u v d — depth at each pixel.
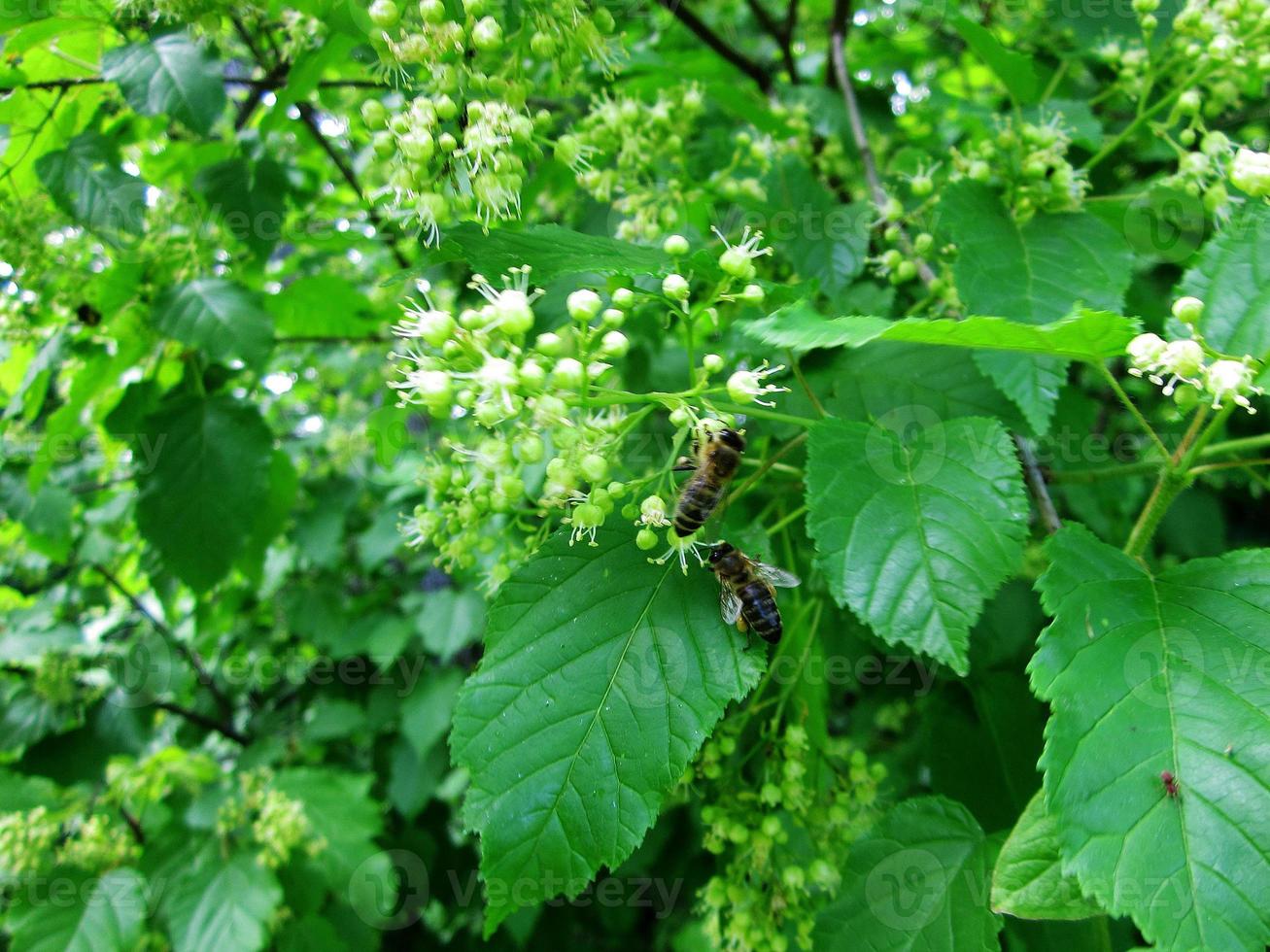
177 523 0.17
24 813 0.21
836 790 0.13
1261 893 0.08
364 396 0.30
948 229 0.13
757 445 0.14
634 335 0.17
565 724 0.10
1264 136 0.19
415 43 0.11
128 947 0.20
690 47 0.23
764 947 0.12
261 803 0.22
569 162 0.13
